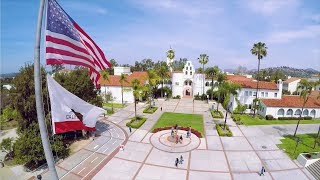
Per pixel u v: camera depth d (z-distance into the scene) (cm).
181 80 8612
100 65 1378
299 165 3347
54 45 1095
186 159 3447
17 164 3238
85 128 1310
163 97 8512
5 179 2877
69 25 1188
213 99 8256
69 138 4219
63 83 4034
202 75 8400
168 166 3228
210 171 3116
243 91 6456
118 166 3209
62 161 3344
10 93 3603
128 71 10238
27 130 3231
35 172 3042
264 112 6006
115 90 7594
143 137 4316
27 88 3572
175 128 4788
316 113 6081
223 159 3469
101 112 1377
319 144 4119
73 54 1190
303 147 3975
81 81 4225
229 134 4431
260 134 4612
